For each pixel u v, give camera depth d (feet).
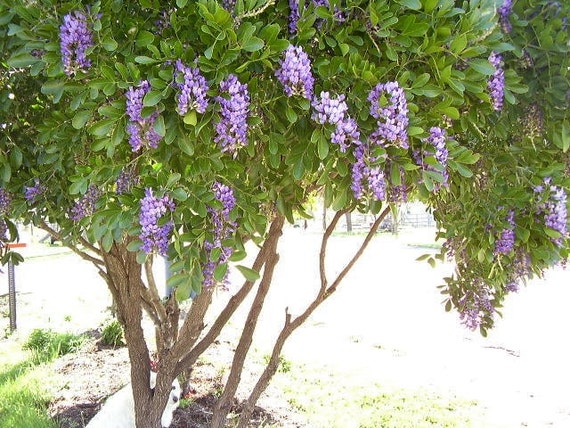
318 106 5.08
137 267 9.89
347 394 15.43
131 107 4.92
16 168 7.64
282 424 13.10
